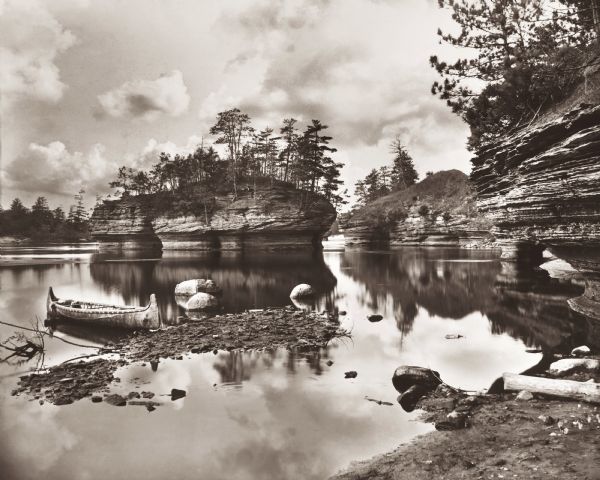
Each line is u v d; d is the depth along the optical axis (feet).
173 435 24.27
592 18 55.88
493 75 69.41
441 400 27.68
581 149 44.52
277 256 199.31
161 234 261.03
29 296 86.99
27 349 46.29
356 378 33.91
